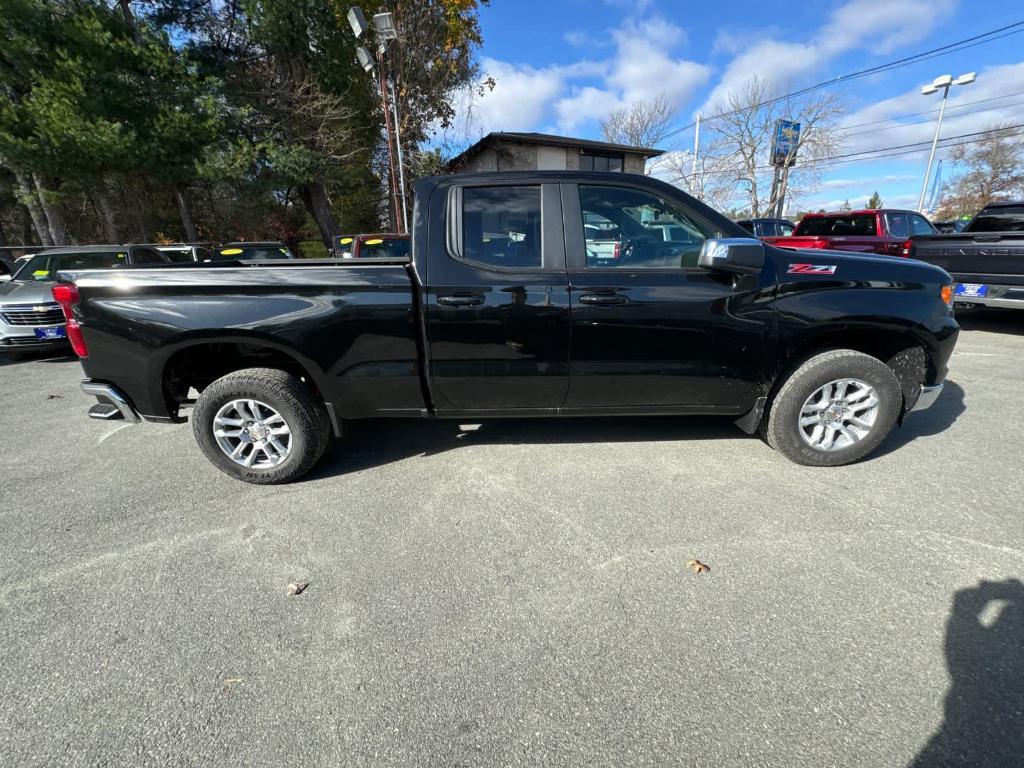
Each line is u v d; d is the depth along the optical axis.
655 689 1.58
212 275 2.60
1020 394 4.12
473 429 3.71
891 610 1.87
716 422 3.74
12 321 5.95
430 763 1.38
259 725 1.50
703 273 2.66
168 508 2.74
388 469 3.12
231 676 1.67
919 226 7.83
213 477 3.10
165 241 19.94
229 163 11.98
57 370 5.99
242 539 2.44
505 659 1.71
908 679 1.58
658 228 2.74
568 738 1.44
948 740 1.39
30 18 9.80
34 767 1.39
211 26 14.46
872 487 2.74
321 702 1.57
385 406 2.87
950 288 2.85
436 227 2.67
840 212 8.22
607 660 1.69
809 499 2.64
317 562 2.25
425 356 2.72
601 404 2.90
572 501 2.69
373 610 1.95
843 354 2.80
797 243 8.34
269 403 2.79
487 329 2.66
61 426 4.04
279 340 2.64
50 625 1.91
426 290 2.62
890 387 2.81
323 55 14.54
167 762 1.40
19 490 2.96
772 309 2.70
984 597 1.92
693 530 2.41
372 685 1.62
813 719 1.47
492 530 2.46
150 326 2.63
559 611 1.92
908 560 2.14
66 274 2.67
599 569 2.15
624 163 25.22
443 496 2.79
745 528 2.41
